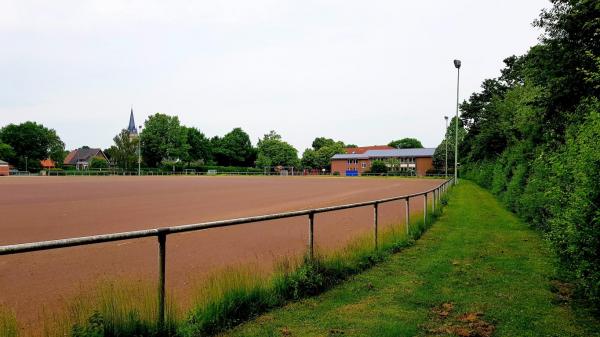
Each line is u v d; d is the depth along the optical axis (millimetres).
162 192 31156
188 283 7020
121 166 94750
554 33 13836
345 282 7219
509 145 25594
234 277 5746
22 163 106500
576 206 5465
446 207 20109
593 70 12305
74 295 6305
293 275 6508
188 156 110562
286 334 4914
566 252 6055
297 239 11305
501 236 11922
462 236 12031
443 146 94688
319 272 7074
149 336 4324
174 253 9555
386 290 6781
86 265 8359
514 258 9086
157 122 105500
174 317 4719
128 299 4492
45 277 7418
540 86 15859
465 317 5559
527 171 15945
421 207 19844
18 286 6852
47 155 112625
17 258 8984
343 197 27047
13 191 30406
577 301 6152
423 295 6508
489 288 6879
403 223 12273
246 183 50562
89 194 28062
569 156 6039
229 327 5031
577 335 4945
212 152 125375
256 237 11617
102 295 4699
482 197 25922
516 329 5141
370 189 37469
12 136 106250
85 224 13953
